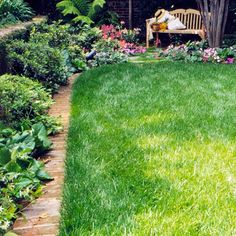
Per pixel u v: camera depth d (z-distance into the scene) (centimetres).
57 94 516
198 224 218
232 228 213
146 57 812
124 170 280
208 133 348
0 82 389
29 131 321
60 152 325
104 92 494
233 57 744
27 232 217
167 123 375
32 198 243
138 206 234
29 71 506
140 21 1101
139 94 483
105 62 730
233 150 314
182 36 1043
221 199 242
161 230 210
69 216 224
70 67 649
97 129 360
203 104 440
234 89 515
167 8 1091
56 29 741
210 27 806
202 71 629
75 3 1015
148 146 321
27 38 673
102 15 1061
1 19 719
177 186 256
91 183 260
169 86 524
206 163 290
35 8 1073
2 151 268
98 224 216
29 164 269
